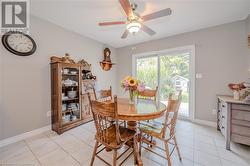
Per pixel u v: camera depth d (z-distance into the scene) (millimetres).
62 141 2199
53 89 2621
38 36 2473
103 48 4121
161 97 3729
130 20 1789
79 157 1766
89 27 2916
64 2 1979
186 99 3312
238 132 1848
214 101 2854
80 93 2955
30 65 2375
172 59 3520
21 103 2266
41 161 1678
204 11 2217
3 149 1948
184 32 3182
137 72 4258
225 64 2707
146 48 3938
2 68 2043
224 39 2705
